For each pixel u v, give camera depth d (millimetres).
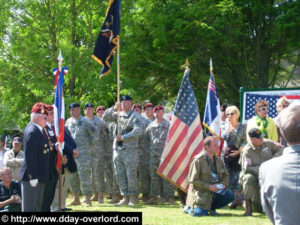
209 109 8477
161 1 15664
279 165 2514
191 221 6145
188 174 7617
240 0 13969
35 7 13852
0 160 9086
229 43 14531
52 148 6078
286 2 14617
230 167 8195
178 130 7887
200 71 14781
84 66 13461
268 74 15617
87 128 8625
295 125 2500
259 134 6922
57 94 6445
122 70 15656
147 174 9438
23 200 5707
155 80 16328
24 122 14750
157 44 14750
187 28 13922
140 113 10078
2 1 13609
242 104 9805
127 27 14602
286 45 14492
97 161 9281
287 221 2400
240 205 8539
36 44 13930
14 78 14023
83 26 13820
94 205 8570
